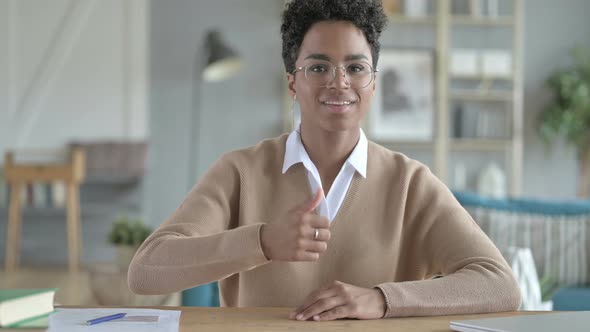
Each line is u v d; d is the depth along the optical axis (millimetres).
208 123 6324
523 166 6355
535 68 6352
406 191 1466
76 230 5762
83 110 6273
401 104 6191
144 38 6273
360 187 1442
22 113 6238
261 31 6320
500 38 6285
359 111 1351
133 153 6188
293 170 1452
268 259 1132
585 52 6289
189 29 6297
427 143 6137
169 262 1205
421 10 6164
